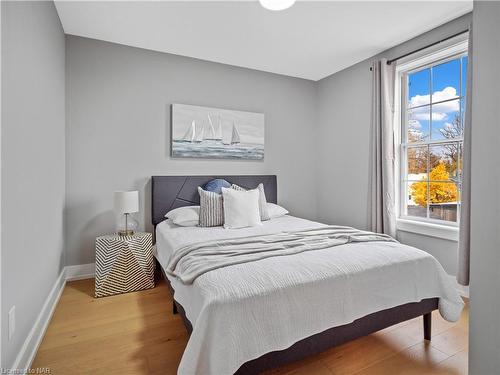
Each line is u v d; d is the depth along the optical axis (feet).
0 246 4.18
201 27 9.25
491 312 2.69
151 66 10.93
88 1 7.84
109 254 8.65
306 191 14.38
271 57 11.59
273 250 6.31
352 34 9.71
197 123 11.62
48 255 7.13
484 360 2.75
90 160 10.04
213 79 12.03
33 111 5.91
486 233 2.72
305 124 14.28
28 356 5.36
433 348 6.01
